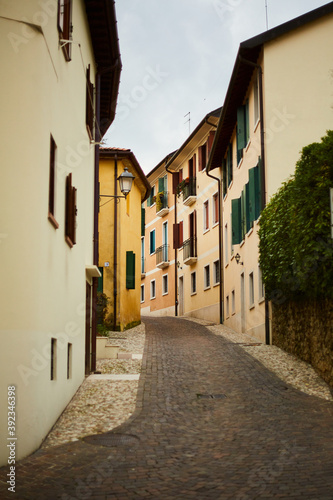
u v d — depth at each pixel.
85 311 13.31
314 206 11.09
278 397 11.07
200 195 31.95
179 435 8.47
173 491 5.86
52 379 9.23
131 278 25.72
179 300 35.72
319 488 5.74
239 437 8.25
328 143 11.01
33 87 7.99
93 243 15.74
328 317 11.83
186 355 16.36
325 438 7.93
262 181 17.91
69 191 10.56
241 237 22.28
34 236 7.82
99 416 9.73
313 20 17.89
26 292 7.64
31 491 5.92
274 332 17.39
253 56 18.83
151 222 41.06
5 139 7.75
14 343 7.43
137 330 24.70
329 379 11.92
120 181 17.42
